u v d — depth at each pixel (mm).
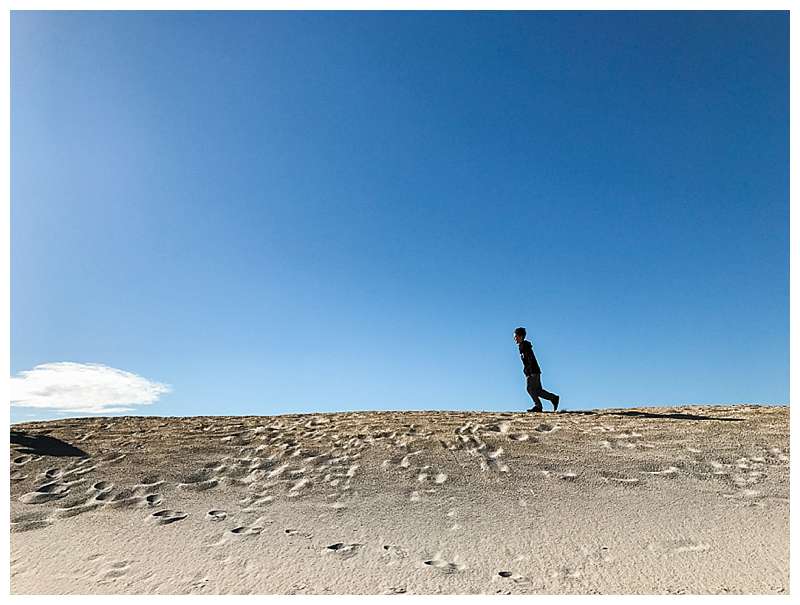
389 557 5238
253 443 9766
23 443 9562
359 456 8812
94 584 4738
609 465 7938
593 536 5633
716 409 11688
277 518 6426
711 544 5320
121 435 10367
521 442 9242
